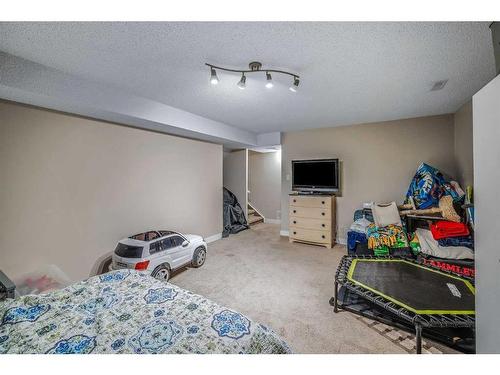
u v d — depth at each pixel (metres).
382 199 3.88
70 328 1.05
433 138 3.50
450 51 1.68
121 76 2.13
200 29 1.45
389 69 1.97
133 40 1.57
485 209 1.00
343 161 4.19
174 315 1.13
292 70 1.99
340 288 2.49
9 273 2.06
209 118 3.65
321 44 1.60
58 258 2.36
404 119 3.68
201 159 4.23
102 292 1.36
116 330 1.02
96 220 2.68
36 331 1.03
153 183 3.36
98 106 2.28
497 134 0.91
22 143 2.12
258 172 6.57
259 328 1.08
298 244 4.25
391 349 1.61
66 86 2.07
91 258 2.63
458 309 1.58
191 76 2.13
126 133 2.99
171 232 2.96
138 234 2.83
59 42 1.59
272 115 3.46
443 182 3.05
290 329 1.84
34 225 2.20
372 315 1.95
